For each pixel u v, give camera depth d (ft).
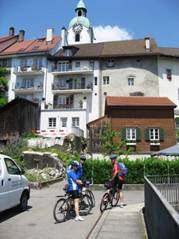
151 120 123.75
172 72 176.24
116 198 43.80
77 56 177.47
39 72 180.24
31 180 73.56
